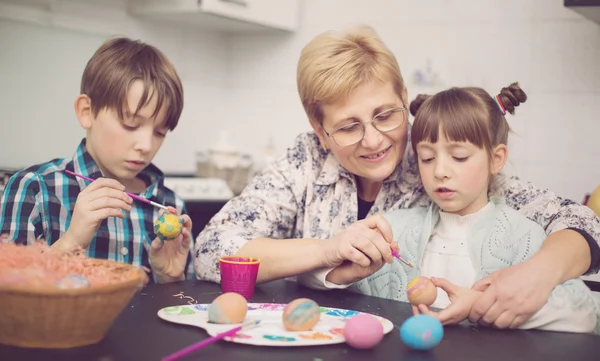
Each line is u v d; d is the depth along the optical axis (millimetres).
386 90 1535
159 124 1654
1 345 969
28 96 2736
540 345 1092
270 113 3354
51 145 2832
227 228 1604
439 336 1019
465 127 1393
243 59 3416
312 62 1553
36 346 958
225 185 2963
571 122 2629
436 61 2904
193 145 3348
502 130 1491
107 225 1733
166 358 906
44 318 926
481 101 1455
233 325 1090
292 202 1727
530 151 2703
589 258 1272
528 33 2697
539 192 1536
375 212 1696
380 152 1560
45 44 2771
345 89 1499
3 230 1594
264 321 1141
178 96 1682
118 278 1034
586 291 1226
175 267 1571
